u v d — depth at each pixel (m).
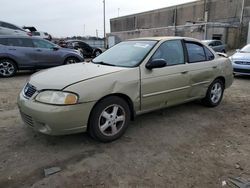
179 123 4.63
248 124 4.65
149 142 3.84
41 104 3.32
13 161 3.26
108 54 4.78
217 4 35.47
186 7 41.84
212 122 4.71
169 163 3.26
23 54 9.85
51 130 3.32
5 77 9.70
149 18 50.16
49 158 3.35
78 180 2.90
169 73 4.36
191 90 4.88
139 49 4.43
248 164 3.26
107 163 3.24
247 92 7.25
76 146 3.67
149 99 4.15
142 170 3.10
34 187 2.77
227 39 28.11
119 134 3.88
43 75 3.85
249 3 30.42
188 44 4.95
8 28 15.65
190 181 2.90
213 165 3.23
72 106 3.28
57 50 10.70
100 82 3.53
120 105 3.78
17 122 4.58
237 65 9.41
